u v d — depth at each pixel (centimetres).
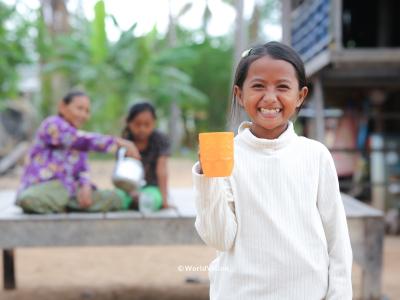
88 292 411
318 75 632
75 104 355
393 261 511
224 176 137
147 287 430
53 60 1517
